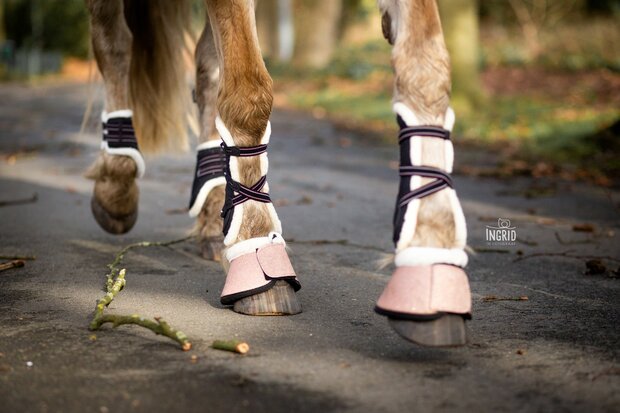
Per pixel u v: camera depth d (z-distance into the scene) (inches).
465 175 399.5
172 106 213.5
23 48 1342.3
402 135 133.9
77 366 135.1
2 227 253.3
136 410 118.3
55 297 176.7
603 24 1258.6
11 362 137.0
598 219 288.2
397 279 132.1
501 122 621.9
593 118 625.3
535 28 1280.8
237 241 161.6
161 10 209.5
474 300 178.2
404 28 133.6
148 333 151.7
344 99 876.6
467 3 702.5
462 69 704.4
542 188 360.8
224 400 121.6
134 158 204.5
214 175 201.5
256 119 157.8
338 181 373.7
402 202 132.8
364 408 118.8
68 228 252.4
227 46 156.9
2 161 413.1
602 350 144.5
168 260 210.2
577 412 117.8
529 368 135.1
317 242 237.9
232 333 151.6
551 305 174.6
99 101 222.8
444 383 128.3
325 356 139.9
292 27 1488.7
